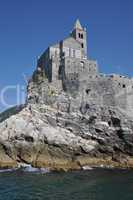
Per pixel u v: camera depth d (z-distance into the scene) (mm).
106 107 90875
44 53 110500
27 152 80062
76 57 105812
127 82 95562
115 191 49031
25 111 87438
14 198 43312
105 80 93750
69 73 96250
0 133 81438
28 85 103625
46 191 48219
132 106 94750
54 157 80625
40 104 90938
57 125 87312
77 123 88250
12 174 66062
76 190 49344
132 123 89875
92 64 101250
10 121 83375
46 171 71250
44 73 105500
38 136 82375
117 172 71250
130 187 52406
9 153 79625
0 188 50438
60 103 91562
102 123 87562
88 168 77938
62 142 82312
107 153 86000
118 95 93562
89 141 85312
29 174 66375
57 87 96750
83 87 93438
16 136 81062
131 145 87000
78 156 82750
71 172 70688
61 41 108312
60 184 54438
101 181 58375
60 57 105562
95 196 45219
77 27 114000
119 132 87875
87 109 90312
